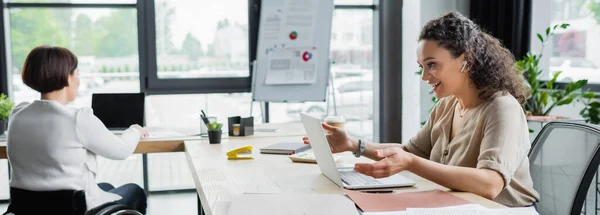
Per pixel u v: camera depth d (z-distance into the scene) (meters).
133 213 2.05
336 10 5.16
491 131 1.68
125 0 4.73
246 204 1.43
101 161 4.89
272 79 4.75
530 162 1.89
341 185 1.68
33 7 4.62
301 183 1.77
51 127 2.10
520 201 1.76
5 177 4.59
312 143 1.86
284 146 2.46
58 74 2.14
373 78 5.29
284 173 1.94
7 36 4.56
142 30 4.77
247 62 5.03
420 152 2.20
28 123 2.10
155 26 4.80
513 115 1.70
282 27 4.73
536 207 1.81
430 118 2.17
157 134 3.09
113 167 4.90
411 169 1.60
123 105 3.22
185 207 4.43
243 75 5.04
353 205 1.43
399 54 5.15
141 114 3.21
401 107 5.20
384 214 1.35
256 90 4.77
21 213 2.12
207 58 4.95
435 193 1.57
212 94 5.01
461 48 1.74
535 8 4.68
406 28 5.12
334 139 2.14
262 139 2.89
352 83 5.28
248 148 2.30
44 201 2.09
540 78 4.63
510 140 1.65
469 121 1.82
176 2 4.84
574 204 1.64
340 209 1.38
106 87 4.81
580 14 4.23
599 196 3.32
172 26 4.86
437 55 1.75
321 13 4.74
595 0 4.07
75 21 4.70
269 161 2.21
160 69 4.87
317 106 5.27
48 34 4.68
